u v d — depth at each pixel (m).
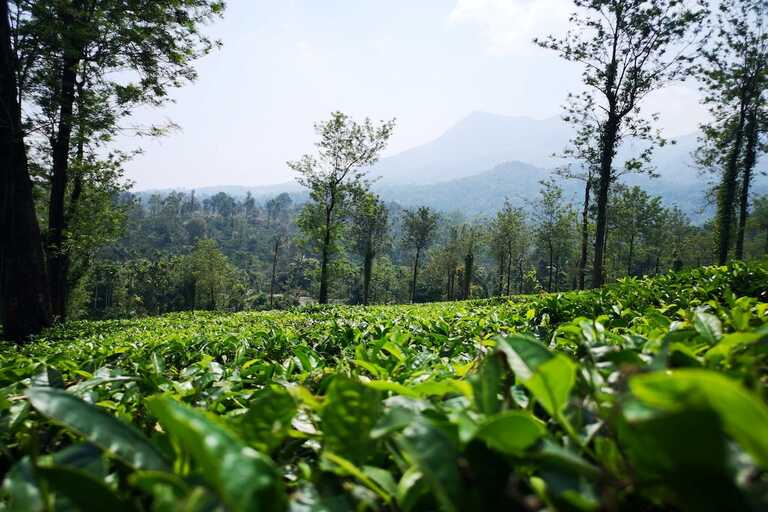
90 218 25.23
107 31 15.11
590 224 35.22
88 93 16.97
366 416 0.97
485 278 94.44
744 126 29.95
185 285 81.50
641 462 0.67
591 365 1.15
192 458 0.88
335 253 40.47
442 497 0.64
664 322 2.20
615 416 0.71
